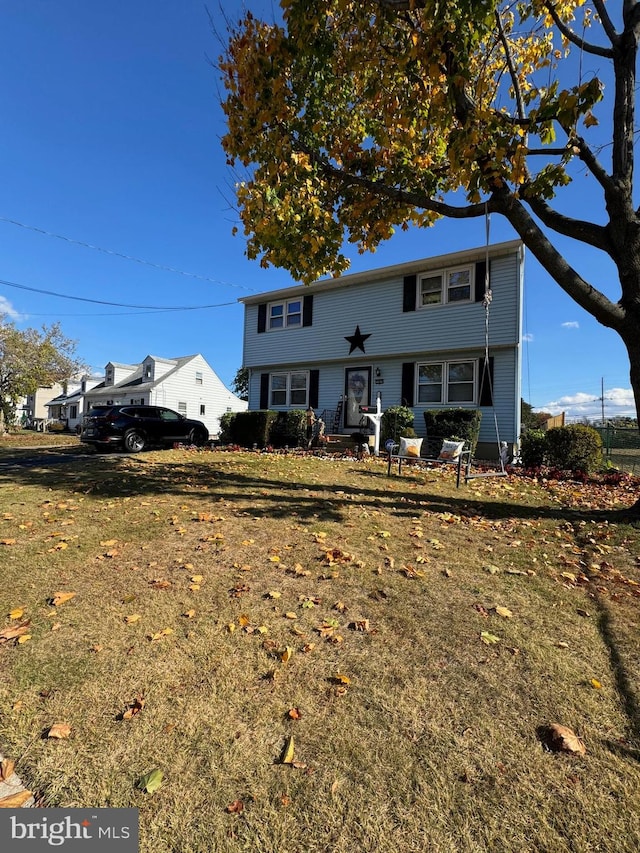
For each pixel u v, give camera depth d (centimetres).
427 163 646
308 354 1661
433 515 557
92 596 320
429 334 1386
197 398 3256
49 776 174
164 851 147
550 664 250
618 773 178
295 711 209
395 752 188
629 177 502
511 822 157
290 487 706
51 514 528
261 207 541
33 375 2547
